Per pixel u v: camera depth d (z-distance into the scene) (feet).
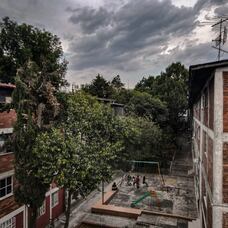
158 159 93.56
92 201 63.67
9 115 43.01
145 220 51.98
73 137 37.68
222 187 24.16
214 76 24.81
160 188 75.36
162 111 110.73
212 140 26.50
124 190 73.51
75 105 43.14
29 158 34.01
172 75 165.89
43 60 39.50
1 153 41.11
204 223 36.32
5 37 81.41
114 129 45.27
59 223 52.31
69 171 33.19
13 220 42.73
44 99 36.29
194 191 71.97
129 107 107.34
